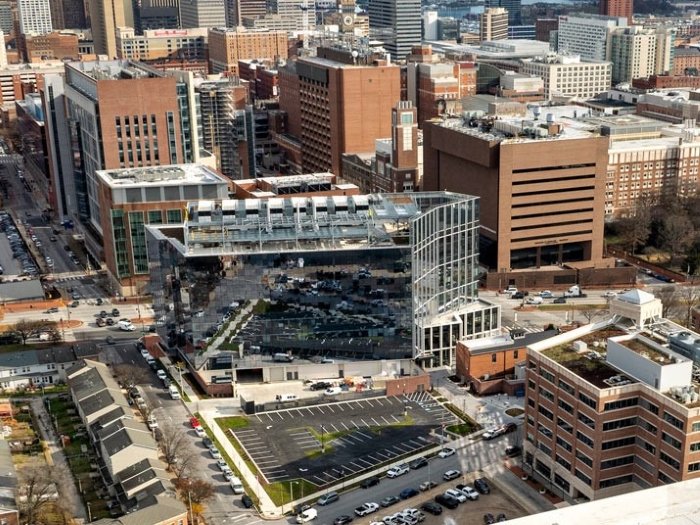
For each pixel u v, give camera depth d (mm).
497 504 192000
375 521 185750
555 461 198250
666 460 179875
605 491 188250
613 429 185000
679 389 180625
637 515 97625
